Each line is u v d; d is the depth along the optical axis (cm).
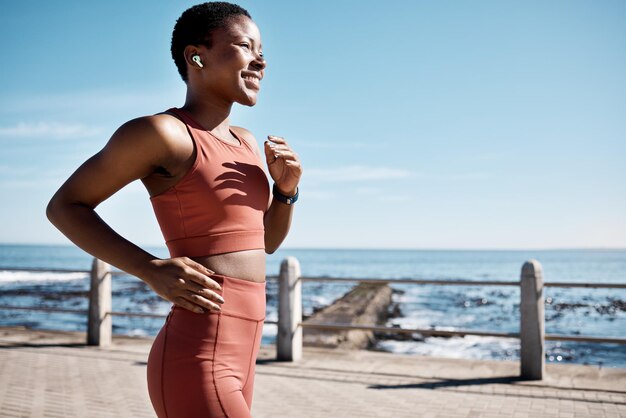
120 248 164
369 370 680
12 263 10694
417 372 668
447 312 3047
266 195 190
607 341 601
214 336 167
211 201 171
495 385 608
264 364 711
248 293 174
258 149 206
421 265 13588
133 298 3259
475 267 12406
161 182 174
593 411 517
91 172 167
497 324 2423
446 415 505
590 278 8394
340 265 13200
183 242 172
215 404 163
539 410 520
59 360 734
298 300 738
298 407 532
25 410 519
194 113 183
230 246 172
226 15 183
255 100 187
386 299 3491
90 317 834
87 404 542
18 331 941
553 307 3322
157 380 169
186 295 160
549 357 1438
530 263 631
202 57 181
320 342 1298
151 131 165
